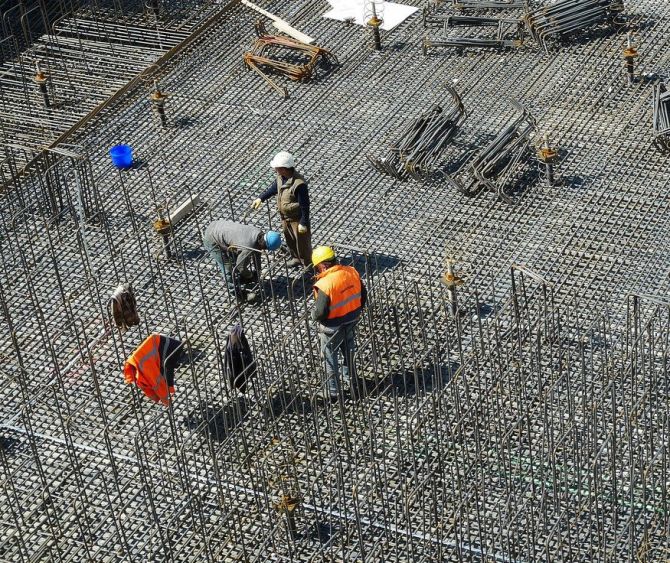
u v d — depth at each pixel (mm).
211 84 24047
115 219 21250
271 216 20969
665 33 24156
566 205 20578
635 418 16531
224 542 15758
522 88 23156
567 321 17969
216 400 17812
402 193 21172
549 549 15117
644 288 18938
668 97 21938
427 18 24969
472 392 17484
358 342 18500
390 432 17172
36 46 25234
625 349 17453
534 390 17422
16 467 17156
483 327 18531
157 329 19094
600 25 24531
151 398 17141
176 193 21641
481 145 21953
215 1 26062
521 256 19734
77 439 17484
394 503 16203
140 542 16047
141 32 25453
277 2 25969
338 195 21250
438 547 15008
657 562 15188
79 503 16594
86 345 18000
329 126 22781
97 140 22984
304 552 15758
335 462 16125
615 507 15180
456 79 23531
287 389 17922
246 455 16516
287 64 23906
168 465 17031
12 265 20484
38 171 21484
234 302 19375
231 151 22484
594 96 22844
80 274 20250
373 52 24438
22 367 17922
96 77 24438
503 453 16016
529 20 24156
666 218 20172
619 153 21516
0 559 15891
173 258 20344
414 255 19953
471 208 20719
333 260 17391
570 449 16422
